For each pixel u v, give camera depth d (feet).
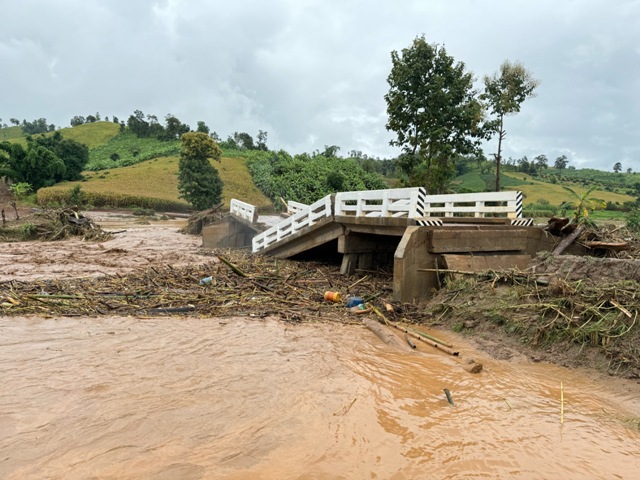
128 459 12.90
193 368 20.52
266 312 31.48
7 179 194.70
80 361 21.20
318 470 12.52
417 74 84.33
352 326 28.81
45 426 14.79
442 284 35.09
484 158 94.27
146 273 44.57
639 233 48.65
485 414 16.35
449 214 61.21
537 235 41.11
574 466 13.07
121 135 399.24
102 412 15.83
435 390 18.57
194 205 170.81
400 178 101.55
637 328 21.33
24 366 20.44
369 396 17.72
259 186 233.55
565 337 22.98
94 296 34.68
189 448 13.55
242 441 14.01
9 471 12.21
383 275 46.39
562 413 16.47
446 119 86.43
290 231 56.49
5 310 29.96
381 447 13.85
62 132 398.83
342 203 47.21
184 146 183.52
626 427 15.52
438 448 13.87
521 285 28.91
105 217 160.15
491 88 87.20
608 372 20.07
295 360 21.86
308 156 275.18
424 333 27.53
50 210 93.04
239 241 78.48
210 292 37.04
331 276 46.29
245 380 19.12
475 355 23.40
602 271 26.91
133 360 21.47
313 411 16.25
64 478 11.93
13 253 63.10
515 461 13.23
